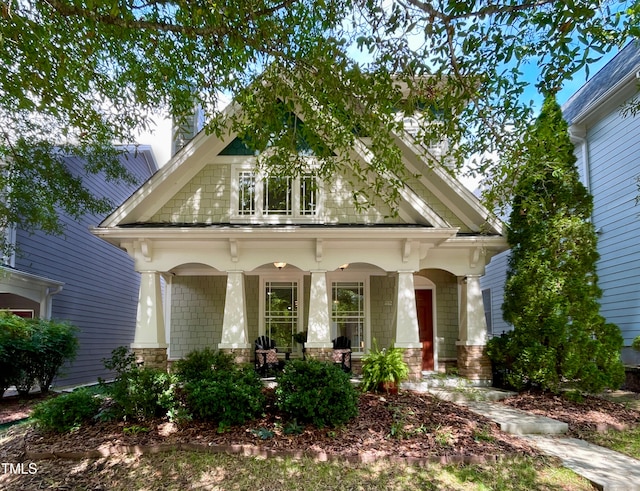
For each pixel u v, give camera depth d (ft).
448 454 19.72
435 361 42.57
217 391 22.39
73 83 24.49
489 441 21.63
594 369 30.42
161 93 25.98
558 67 16.70
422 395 30.76
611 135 41.52
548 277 32.50
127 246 35.24
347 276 43.24
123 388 23.24
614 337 31.63
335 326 42.55
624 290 39.78
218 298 43.91
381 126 28.60
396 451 20.01
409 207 35.78
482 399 31.60
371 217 36.68
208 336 43.32
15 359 33.40
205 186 36.91
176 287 43.98
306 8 19.43
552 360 30.96
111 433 21.56
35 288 41.57
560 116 32.48
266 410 24.14
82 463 19.10
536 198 32.40
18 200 32.78
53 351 36.58
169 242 34.81
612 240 41.50
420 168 38.75
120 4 16.19
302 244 35.35
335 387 22.79
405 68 18.72
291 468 18.61
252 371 25.61
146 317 33.99
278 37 19.45
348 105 22.18
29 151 32.86
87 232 52.70
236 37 17.48
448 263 37.50
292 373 23.90
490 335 58.29
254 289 43.42
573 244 32.45
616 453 21.36
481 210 36.81
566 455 20.86
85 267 52.11
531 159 21.45
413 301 35.04
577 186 33.12
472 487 17.48
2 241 34.68
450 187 37.45
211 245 35.19
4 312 34.99
